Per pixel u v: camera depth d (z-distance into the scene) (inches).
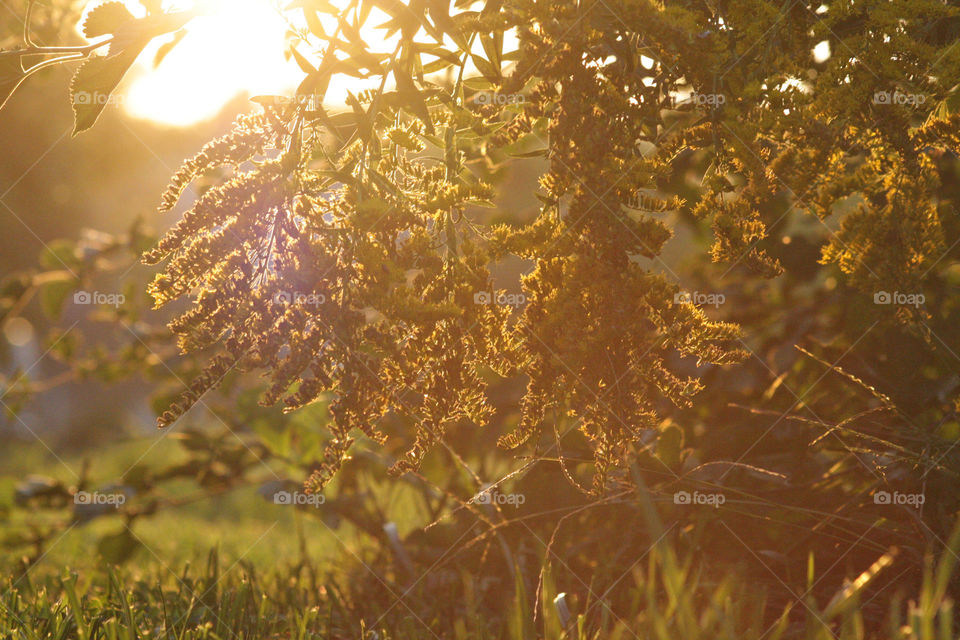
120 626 46.9
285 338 41.2
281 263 41.4
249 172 41.5
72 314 204.7
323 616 51.9
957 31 45.8
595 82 42.6
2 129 225.1
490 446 61.0
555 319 42.0
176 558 74.4
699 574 46.8
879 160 42.9
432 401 42.4
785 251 58.9
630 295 42.1
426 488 60.5
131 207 305.3
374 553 61.6
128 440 68.1
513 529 55.6
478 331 42.3
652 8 42.2
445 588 54.9
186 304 143.7
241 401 61.3
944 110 44.0
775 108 42.8
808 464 52.2
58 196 271.0
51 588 55.7
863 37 42.9
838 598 43.4
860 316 51.4
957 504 47.5
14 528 66.7
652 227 42.4
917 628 40.1
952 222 48.9
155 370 72.3
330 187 42.8
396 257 42.1
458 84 43.8
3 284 72.2
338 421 41.6
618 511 53.4
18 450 211.3
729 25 44.1
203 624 49.3
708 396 58.1
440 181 43.3
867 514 49.2
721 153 43.4
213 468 67.6
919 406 50.1
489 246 43.0
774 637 43.0
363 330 41.6
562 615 44.9
